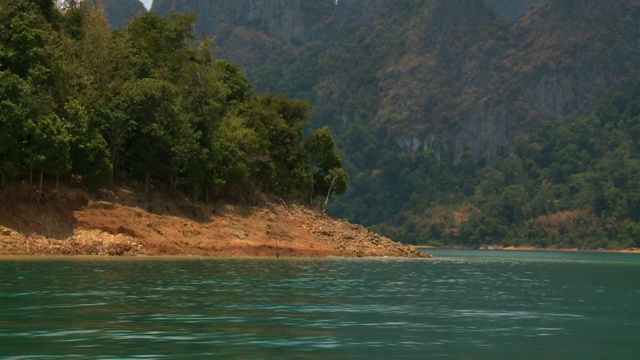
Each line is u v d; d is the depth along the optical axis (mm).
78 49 68438
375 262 64125
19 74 60031
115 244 56156
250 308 25938
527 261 98938
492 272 58156
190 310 24859
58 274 37062
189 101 72000
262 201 76938
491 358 17797
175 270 42969
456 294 34438
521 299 33094
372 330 21609
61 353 17156
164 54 79750
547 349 19281
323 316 24422
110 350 17609
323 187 91438
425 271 53688
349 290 34500
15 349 17562
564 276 56406
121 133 64250
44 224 55094
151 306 25500
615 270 72875
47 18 72438
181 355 17234
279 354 17594
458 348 19016
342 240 75625
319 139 91188
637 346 20016
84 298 27156
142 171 65750
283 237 70812
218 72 85688
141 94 64938
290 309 26016
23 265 42875
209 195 72000
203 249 61688
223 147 71750
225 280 37375
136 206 63000
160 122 65750
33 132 54562
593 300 33719
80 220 57031
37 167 55562
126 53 70375
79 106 59875
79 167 59156
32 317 22312
